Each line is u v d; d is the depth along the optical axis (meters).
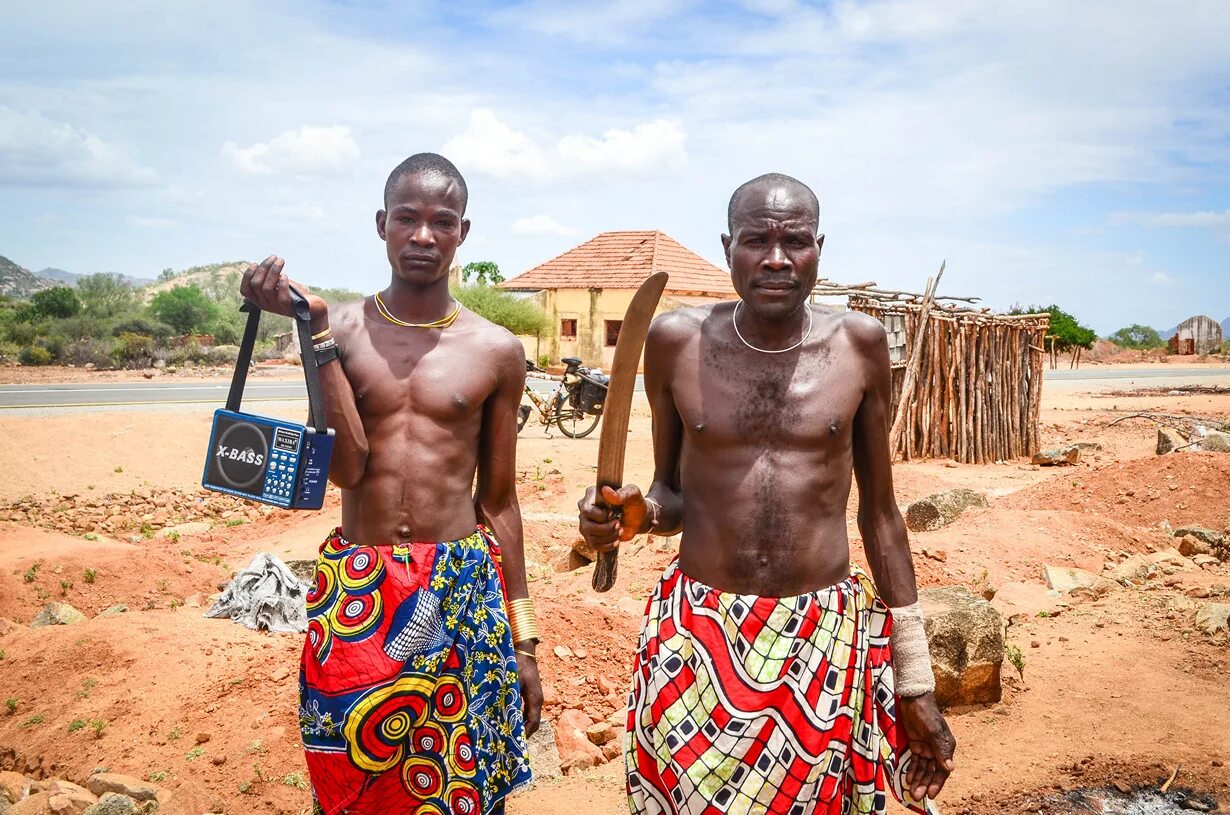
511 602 3.60
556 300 39.25
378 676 3.19
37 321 55.53
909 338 16.31
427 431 3.37
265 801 4.48
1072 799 4.31
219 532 11.60
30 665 6.00
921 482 13.19
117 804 4.36
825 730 2.84
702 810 2.79
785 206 2.85
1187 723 4.99
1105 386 36.75
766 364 2.97
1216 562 8.56
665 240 40.78
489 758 3.38
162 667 5.81
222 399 24.77
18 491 13.60
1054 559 8.38
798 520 2.92
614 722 5.07
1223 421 22.50
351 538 3.38
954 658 5.21
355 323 3.46
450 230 3.39
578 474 13.84
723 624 2.88
